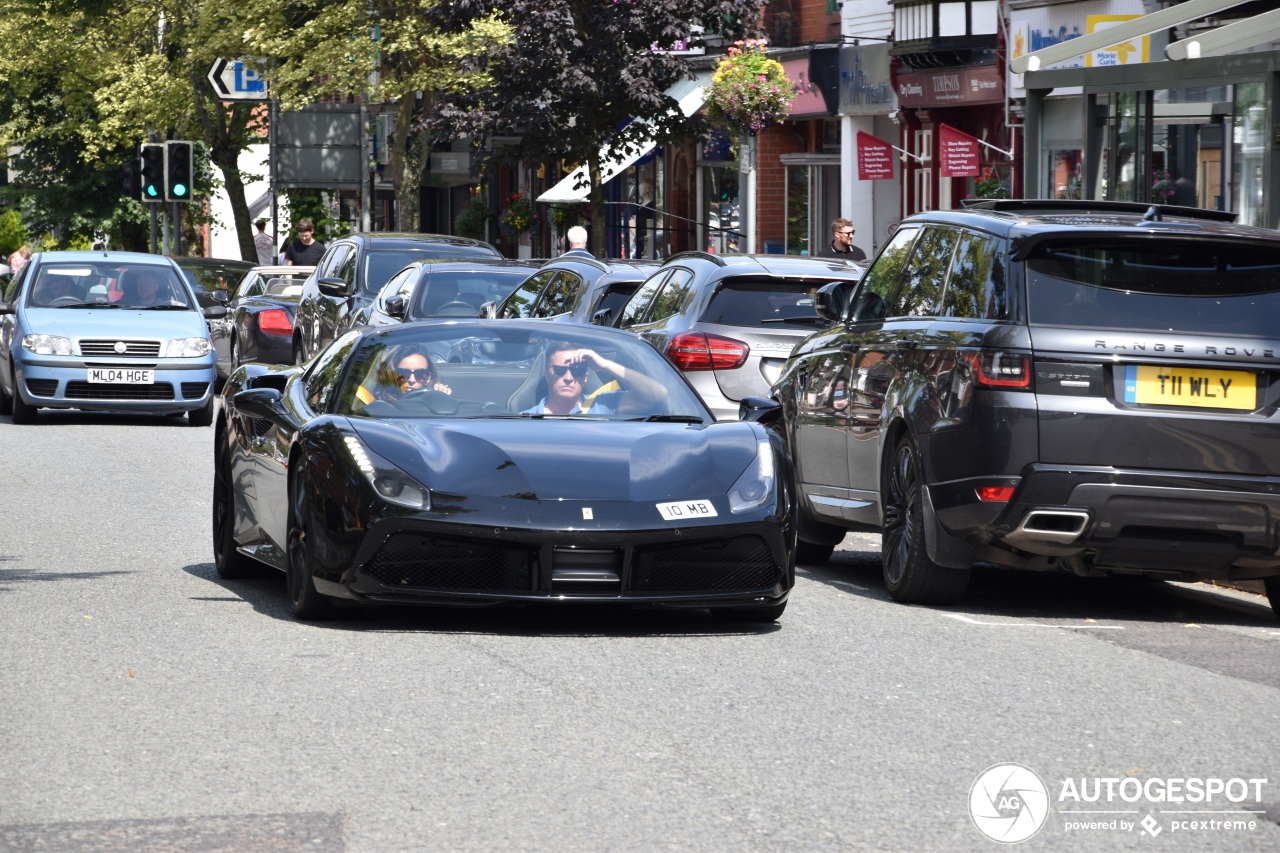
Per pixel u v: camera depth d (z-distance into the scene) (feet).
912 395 36.86
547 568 31.42
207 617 34.06
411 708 26.48
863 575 42.70
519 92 114.52
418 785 22.44
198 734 24.93
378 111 192.03
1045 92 75.05
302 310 91.86
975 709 27.07
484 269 74.79
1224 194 66.49
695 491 32.53
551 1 111.24
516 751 24.09
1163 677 29.81
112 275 85.56
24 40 171.94
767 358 51.65
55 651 30.68
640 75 113.19
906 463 37.29
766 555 32.78
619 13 113.19
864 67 119.96
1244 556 34.88
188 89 162.81
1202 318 34.86
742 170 99.60
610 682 28.48
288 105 132.98
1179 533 34.76
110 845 20.01
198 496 55.06
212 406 85.35
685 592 32.22
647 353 37.42
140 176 126.41
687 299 53.36
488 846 20.04
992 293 35.58
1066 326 34.71
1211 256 35.47
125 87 163.12
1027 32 99.81
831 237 131.44
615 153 118.32
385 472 32.01
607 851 19.92
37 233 195.62
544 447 33.01
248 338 98.12
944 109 113.70
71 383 80.69
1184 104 68.23
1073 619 36.35
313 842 20.15
